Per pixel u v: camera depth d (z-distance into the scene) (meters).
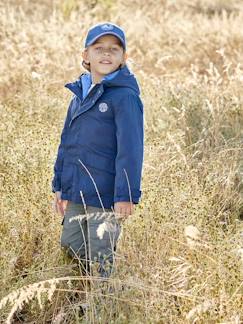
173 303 4.21
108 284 4.45
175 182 5.90
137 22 14.80
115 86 4.55
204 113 8.05
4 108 7.91
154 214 5.14
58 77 10.05
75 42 11.62
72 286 4.77
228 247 4.69
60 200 4.93
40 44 11.39
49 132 7.01
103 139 4.62
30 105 8.29
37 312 4.62
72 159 4.75
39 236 5.28
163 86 9.31
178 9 18.52
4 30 12.27
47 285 4.62
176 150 6.86
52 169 5.83
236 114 8.02
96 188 4.61
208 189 6.10
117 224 4.75
